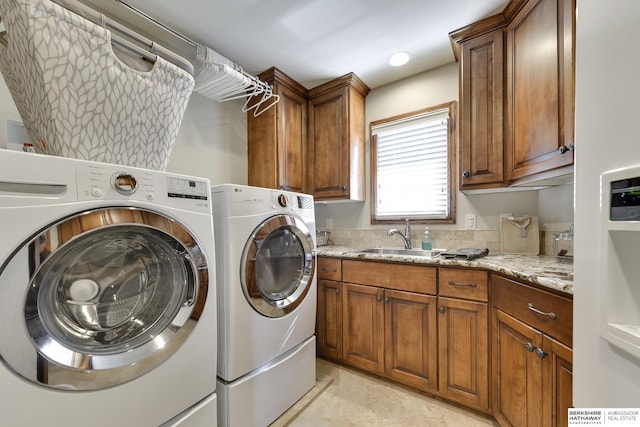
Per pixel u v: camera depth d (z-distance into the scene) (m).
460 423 1.42
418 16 1.59
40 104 0.90
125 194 0.85
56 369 0.72
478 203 2.00
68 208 0.73
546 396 1.02
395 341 1.71
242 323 1.26
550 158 1.20
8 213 0.65
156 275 1.01
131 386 0.86
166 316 1.00
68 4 0.94
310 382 1.69
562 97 1.14
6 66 0.97
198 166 2.08
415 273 1.64
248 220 1.31
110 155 1.02
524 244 1.76
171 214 0.97
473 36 1.66
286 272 1.65
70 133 0.92
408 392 1.68
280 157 2.24
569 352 0.92
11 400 0.65
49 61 0.85
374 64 2.10
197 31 1.72
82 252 0.82
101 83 0.96
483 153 1.62
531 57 1.34
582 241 0.59
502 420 1.30
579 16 0.60
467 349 1.47
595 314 0.55
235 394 1.23
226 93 2.06
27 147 1.27
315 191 2.44
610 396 0.52
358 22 1.65
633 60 0.46
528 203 1.82
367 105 2.51
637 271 0.49
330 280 2.00
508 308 1.26
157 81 1.12
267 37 1.78
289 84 2.30
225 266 1.23
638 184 0.44
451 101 2.09
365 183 2.51
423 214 2.23
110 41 0.97
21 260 0.67
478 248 1.92
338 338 1.95
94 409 0.78
